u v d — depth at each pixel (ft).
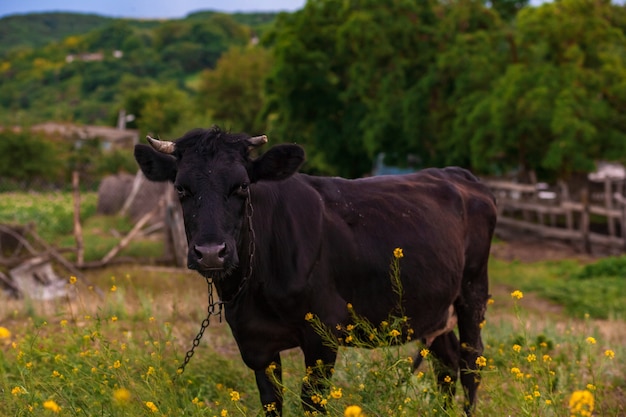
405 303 18.49
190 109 217.15
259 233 16.42
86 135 190.90
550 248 77.15
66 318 33.04
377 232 18.16
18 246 56.13
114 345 21.83
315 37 93.66
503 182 85.76
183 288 44.75
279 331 17.02
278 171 16.14
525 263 70.18
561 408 15.16
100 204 99.60
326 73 92.84
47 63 571.69
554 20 77.00
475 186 22.07
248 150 16.06
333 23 94.22
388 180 19.81
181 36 577.84
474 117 76.33
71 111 404.36
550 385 14.69
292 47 91.30
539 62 77.10
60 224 88.63
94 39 645.92
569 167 80.53
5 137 158.71
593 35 76.79
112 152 158.40
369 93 90.48
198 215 15.06
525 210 83.30
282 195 17.10
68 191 136.56
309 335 16.87
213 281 16.63
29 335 24.54
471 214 21.13
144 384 17.67
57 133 199.11
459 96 82.23
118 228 84.94
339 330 17.26
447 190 20.67
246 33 599.57
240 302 16.56
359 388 15.25
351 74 88.99
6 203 111.34
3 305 37.01
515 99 74.18
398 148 88.89
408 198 19.39
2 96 472.03
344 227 17.74
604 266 61.05
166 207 57.88
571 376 21.98
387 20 86.22
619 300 49.85
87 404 16.58
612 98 76.43
